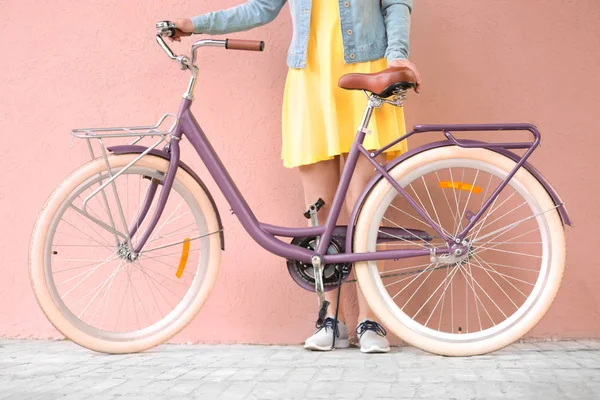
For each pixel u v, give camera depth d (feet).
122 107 9.89
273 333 9.67
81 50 9.91
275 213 9.77
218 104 9.83
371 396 6.00
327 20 8.52
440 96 9.65
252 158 9.79
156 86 9.87
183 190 8.59
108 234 9.77
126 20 9.89
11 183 9.94
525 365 7.44
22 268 9.86
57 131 9.92
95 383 6.62
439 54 9.64
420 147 8.30
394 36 8.36
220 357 8.23
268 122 9.78
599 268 9.37
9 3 9.97
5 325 9.82
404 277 9.56
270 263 9.70
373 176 8.56
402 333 8.25
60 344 9.36
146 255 9.75
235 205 8.47
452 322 9.52
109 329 9.77
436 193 9.59
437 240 9.53
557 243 8.14
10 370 7.35
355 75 7.84
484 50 9.58
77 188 8.27
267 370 7.27
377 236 8.46
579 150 9.46
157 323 8.67
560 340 9.34
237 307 9.72
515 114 9.55
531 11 9.52
